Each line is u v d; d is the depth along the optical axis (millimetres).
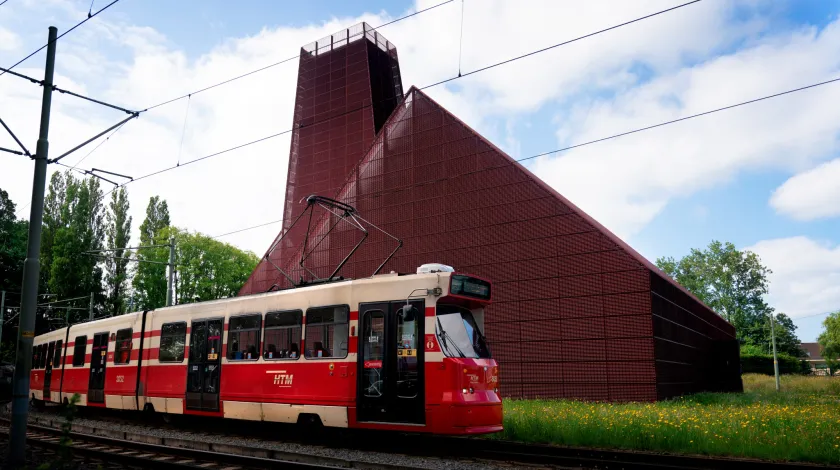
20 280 55188
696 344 30141
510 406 19391
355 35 57875
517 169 27125
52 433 15383
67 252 56062
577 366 24031
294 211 55531
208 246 61312
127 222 65875
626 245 27453
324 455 10812
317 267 33344
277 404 13148
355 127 55031
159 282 59188
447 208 29078
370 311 12125
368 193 32156
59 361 21812
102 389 18594
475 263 27594
